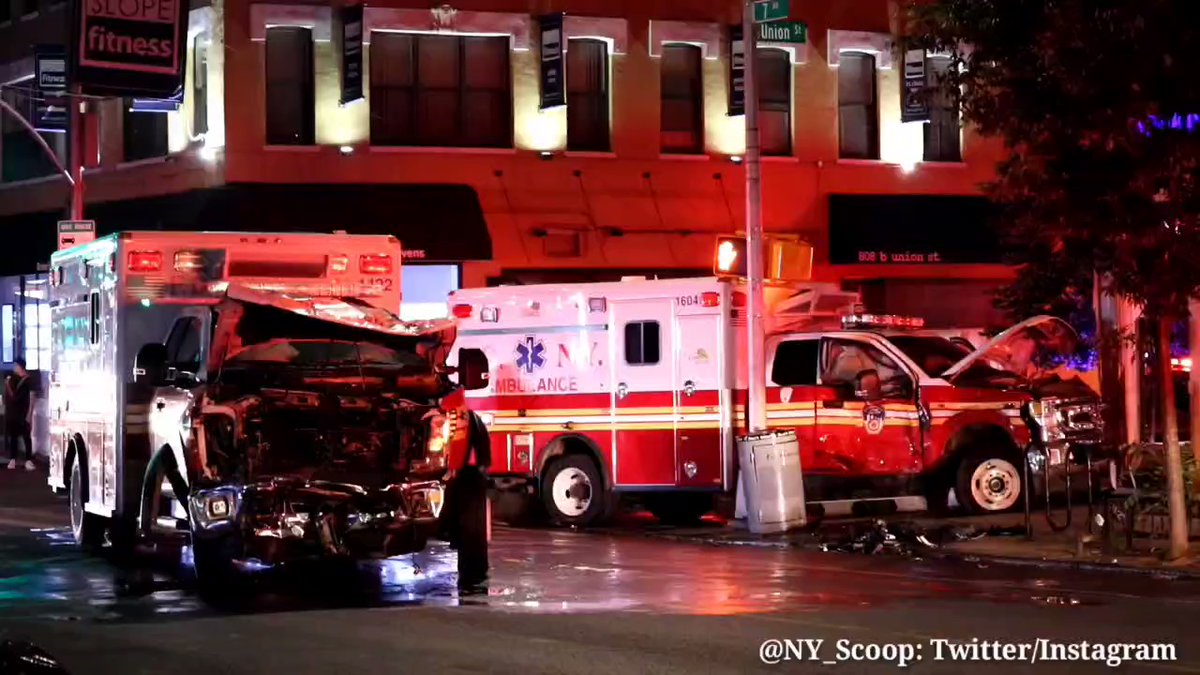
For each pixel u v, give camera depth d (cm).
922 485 2142
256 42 3338
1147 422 2411
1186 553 1647
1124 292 1642
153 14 3138
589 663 1101
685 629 1240
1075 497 2303
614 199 3509
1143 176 1595
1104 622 1263
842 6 3641
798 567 1673
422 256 3306
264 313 1505
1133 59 1579
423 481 1455
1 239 4153
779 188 3588
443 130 3441
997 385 2150
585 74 3522
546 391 2236
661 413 2162
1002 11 1709
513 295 2270
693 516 2311
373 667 1102
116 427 1691
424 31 3391
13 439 3356
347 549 1434
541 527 2203
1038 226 1681
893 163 3669
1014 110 1661
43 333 4050
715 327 2136
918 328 2244
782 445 2014
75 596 1474
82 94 3133
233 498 1418
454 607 1383
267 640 1220
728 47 3581
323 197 3334
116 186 3650
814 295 2236
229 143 3331
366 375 1510
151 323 1686
